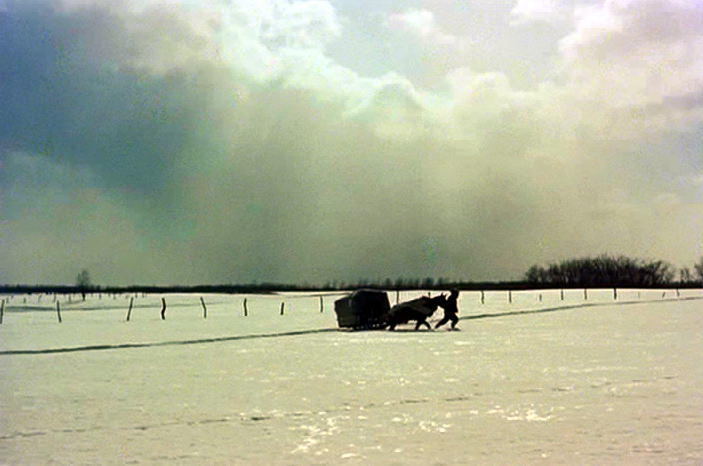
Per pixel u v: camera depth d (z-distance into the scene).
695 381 20.47
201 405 17.55
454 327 44.78
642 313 59.16
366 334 41.62
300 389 19.95
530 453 12.39
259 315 66.25
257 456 12.42
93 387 20.91
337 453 12.57
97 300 125.94
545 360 26.23
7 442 13.71
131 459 12.34
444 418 15.55
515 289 140.00
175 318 62.34
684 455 12.12
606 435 13.68
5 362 27.94
